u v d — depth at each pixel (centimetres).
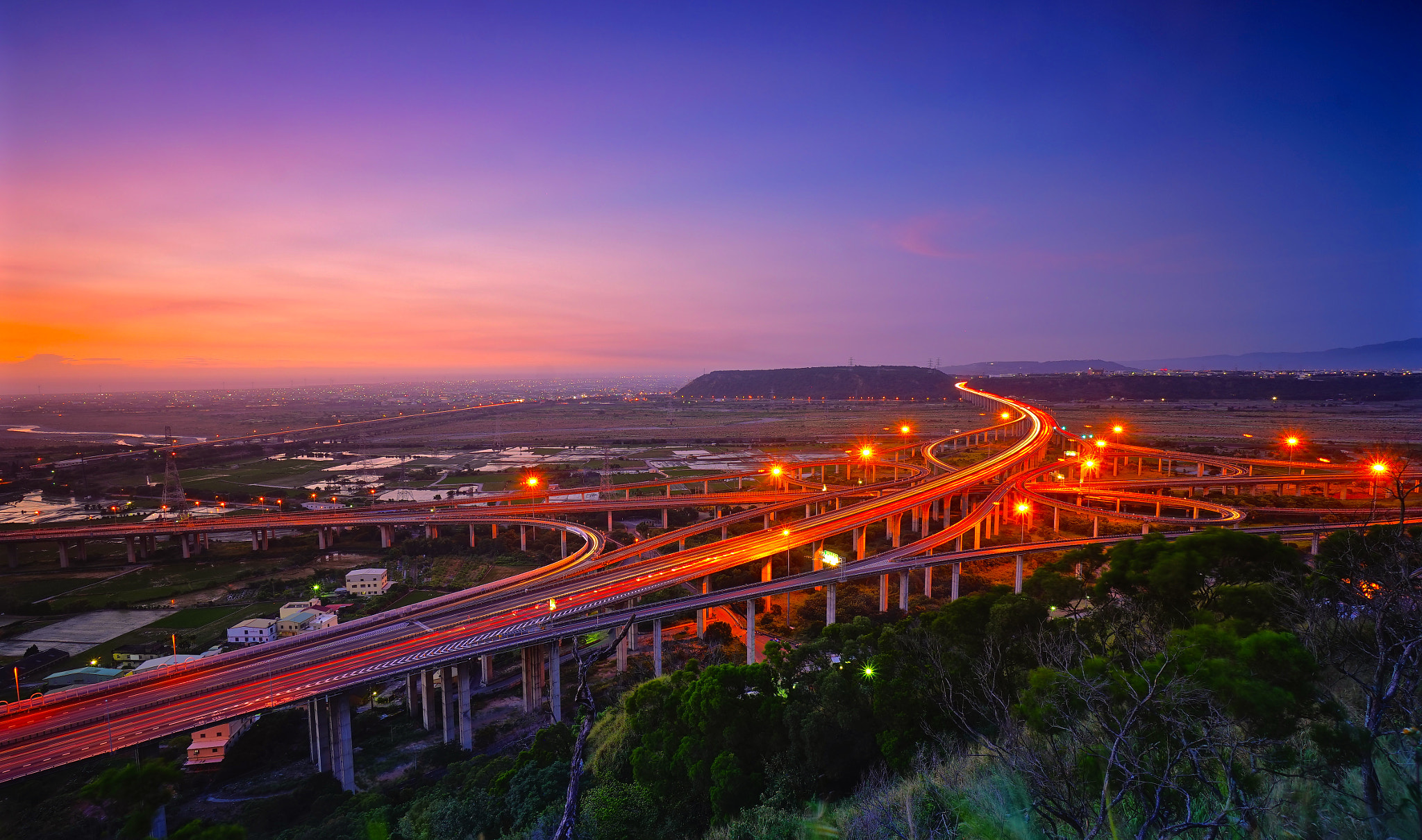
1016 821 1903
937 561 11950
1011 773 2175
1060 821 1861
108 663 10431
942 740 3712
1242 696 2189
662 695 5459
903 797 2491
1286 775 1736
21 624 12188
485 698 9406
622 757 5250
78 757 5922
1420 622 1911
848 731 4238
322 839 5509
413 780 7212
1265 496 18525
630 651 10575
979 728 3781
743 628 11506
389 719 8875
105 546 17962
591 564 13012
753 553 12700
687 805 4544
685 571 11675
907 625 5516
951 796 2241
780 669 5306
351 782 7219
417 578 14938
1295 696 2303
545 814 4272
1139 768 1708
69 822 5166
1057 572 6125
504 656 10712
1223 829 1597
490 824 4825
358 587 13888
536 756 5956
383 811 5791
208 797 6906
